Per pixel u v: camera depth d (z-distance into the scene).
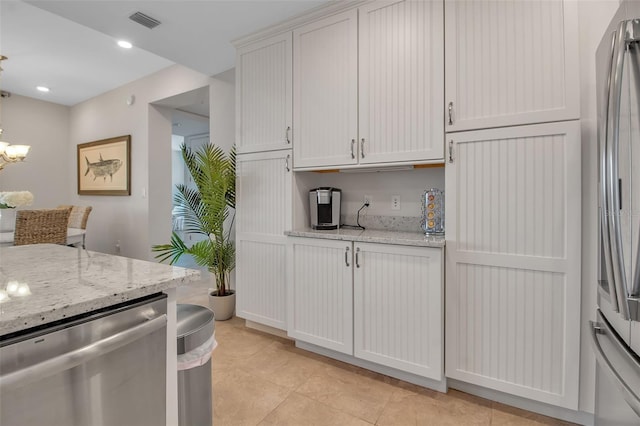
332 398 1.78
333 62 2.14
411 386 1.88
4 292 0.79
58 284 0.87
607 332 1.13
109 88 4.72
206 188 2.73
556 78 1.50
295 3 2.11
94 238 5.10
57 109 5.44
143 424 0.88
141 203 4.40
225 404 1.72
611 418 1.15
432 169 2.26
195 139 6.93
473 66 1.69
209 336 1.16
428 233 2.11
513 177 1.60
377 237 1.93
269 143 2.45
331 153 2.16
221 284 3.01
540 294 1.55
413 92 1.86
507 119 1.60
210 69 3.22
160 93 4.11
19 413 0.65
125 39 2.57
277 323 2.44
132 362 0.85
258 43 2.49
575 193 1.47
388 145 1.95
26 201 3.10
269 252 2.47
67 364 0.70
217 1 2.09
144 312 0.88
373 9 1.98
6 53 3.60
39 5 2.14
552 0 1.51
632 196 0.92
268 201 2.47
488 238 1.66
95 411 0.77
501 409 1.67
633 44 0.92
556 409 1.60
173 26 2.40
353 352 2.02
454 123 1.74
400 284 1.85
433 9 1.79
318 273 2.15
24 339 0.65
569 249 1.49
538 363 1.57
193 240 7.24
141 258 4.41
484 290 1.68
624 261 0.96
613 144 0.99
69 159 5.57
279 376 1.99
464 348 1.73
